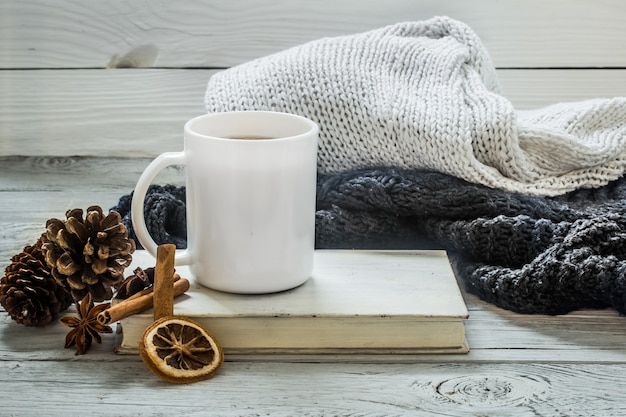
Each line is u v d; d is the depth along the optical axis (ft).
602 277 3.24
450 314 3.08
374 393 2.98
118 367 3.06
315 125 3.17
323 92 3.62
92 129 4.51
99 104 4.50
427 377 3.04
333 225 3.49
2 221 3.80
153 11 4.40
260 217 3.09
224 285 3.15
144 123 4.52
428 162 3.56
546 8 4.41
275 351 3.12
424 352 3.13
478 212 3.44
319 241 3.51
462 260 3.45
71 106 4.49
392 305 3.11
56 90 4.47
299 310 3.08
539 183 3.58
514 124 3.52
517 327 3.25
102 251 3.13
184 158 3.13
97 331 3.10
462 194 3.45
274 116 3.22
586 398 2.98
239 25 4.42
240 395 2.97
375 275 3.27
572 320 3.28
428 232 3.51
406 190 3.48
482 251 3.39
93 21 4.40
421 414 2.92
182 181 4.20
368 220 3.51
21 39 4.41
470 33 3.86
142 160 4.46
